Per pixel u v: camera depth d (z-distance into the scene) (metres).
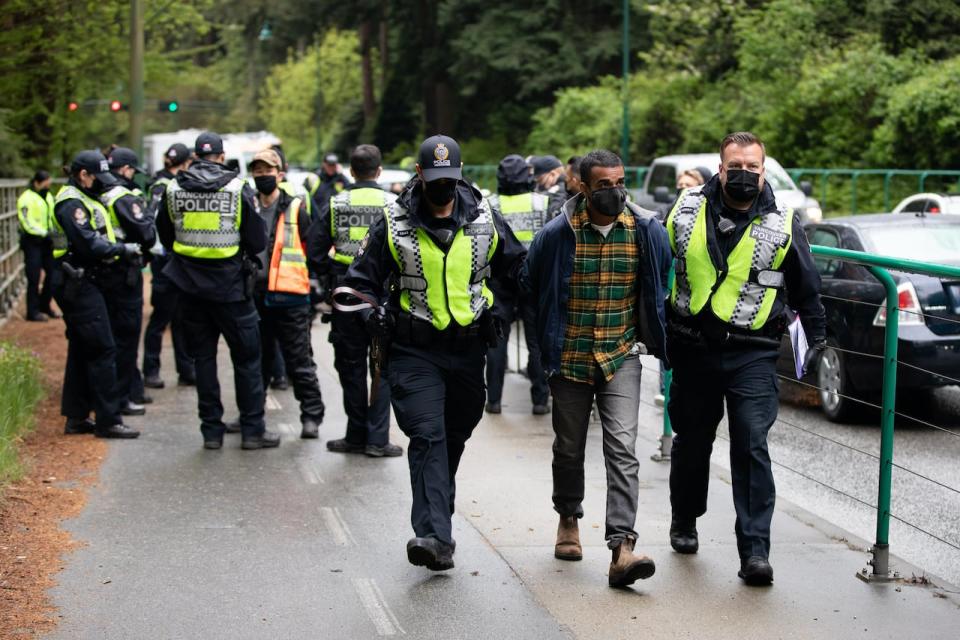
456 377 5.79
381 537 6.50
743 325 5.62
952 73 25.80
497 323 5.88
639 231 5.62
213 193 8.24
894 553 6.56
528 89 46.81
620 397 5.71
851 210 26.41
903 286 9.30
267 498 7.28
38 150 23.70
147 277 23.77
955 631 5.12
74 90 23.34
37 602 5.41
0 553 6.06
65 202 8.55
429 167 5.52
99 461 8.17
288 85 76.81
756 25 34.28
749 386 5.65
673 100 37.03
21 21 17.89
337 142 68.56
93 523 6.67
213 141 8.42
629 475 5.67
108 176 8.75
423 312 5.70
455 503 7.17
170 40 29.09
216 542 6.37
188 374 11.38
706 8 36.03
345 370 8.45
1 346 11.15
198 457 8.36
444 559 5.59
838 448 9.17
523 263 5.86
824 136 28.98
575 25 46.97
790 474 8.38
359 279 5.71
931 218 11.14
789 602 5.48
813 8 32.41
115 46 21.72
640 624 5.20
